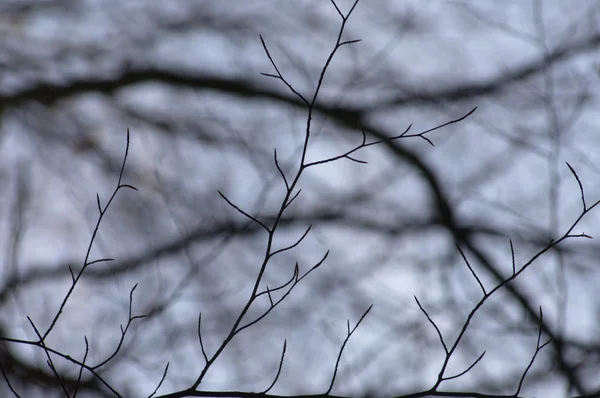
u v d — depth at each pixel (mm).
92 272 7039
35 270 6879
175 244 7285
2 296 6219
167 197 8008
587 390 6203
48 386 5652
